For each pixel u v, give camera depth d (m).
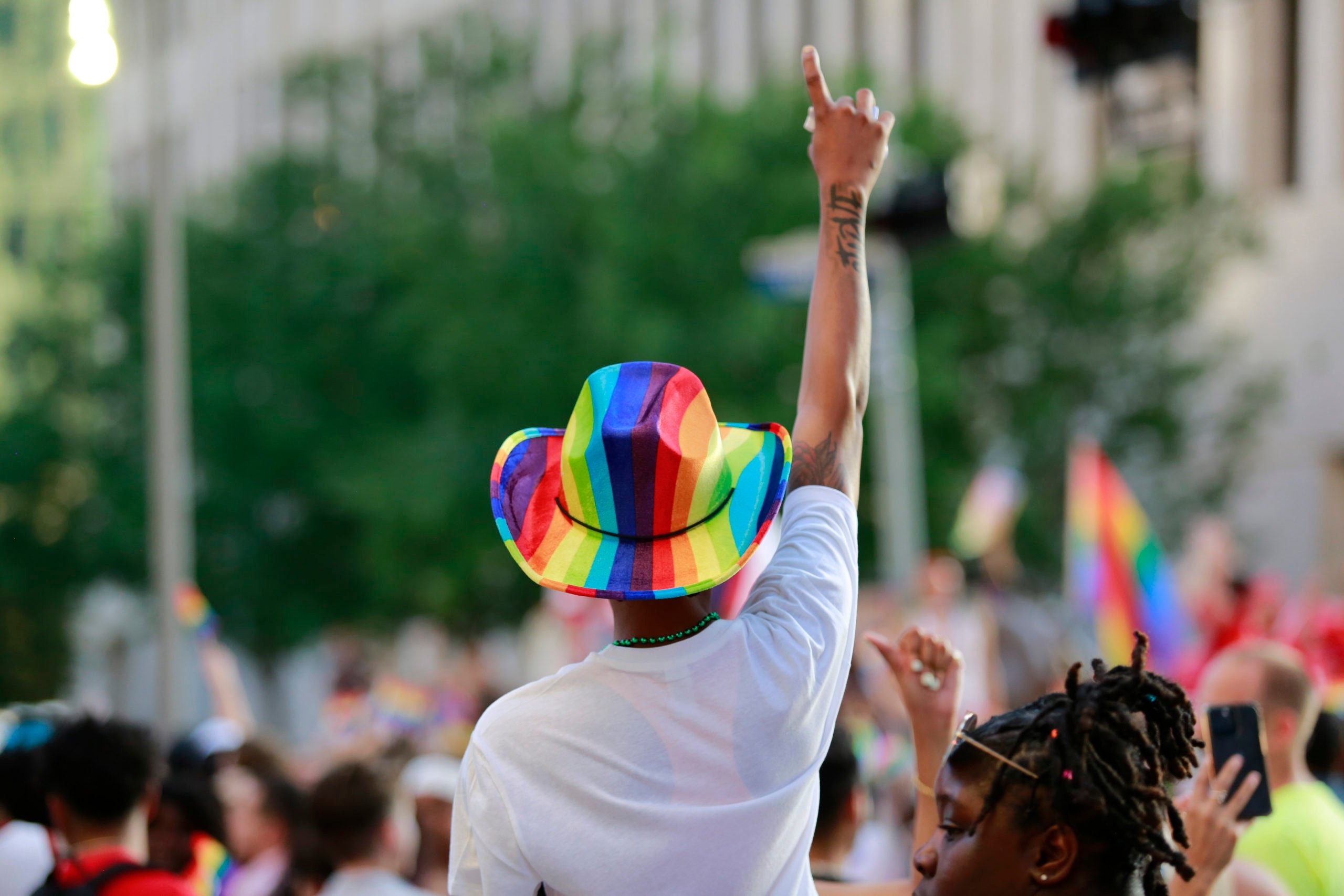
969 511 33.47
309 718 91.25
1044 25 24.47
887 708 21.44
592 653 5.41
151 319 33.97
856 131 6.46
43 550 77.44
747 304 56.03
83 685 78.88
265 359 75.19
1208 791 7.27
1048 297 60.81
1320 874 9.75
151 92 34.66
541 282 61.09
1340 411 62.25
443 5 115.12
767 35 92.69
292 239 78.56
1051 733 5.16
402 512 63.50
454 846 5.34
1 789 12.80
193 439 75.31
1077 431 61.19
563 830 5.09
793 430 6.02
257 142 140.38
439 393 64.50
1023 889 5.10
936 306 60.56
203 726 18.34
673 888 5.09
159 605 32.66
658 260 57.59
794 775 5.32
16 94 103.50
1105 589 21.22
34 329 81.19
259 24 140.62
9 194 98.81
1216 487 63.06
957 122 62.44
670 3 97.44
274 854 15.48
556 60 101.12
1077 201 64.12
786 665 5.30
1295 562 63.34
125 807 10.19
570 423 5.48
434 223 67.62
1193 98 57.88
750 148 59.88
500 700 5.39
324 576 77.38
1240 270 65.56
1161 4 23.67
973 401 60.38
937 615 26.91
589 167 63.56
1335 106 63.16
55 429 79.00
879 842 16.53
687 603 5.36
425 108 78.88
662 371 5.38
